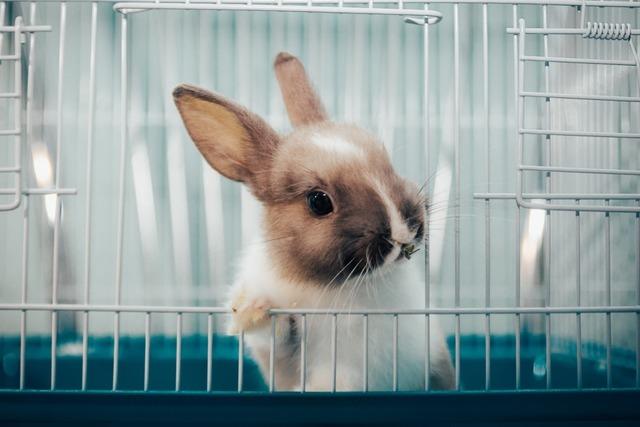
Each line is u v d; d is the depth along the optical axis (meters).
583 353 0.65
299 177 0.49
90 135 0.45
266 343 0.50
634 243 0.61
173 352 0.71
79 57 0.74
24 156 0.68
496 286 0.73
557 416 0.43
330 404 0.43
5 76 0.67
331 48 0.76
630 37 0.45
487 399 0.43
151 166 0.76
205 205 0.77
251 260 0.51
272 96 0.76
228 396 0.43
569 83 0.63
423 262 0.56
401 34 0.75
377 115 0.75
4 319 0.74
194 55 0.76
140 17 0.75
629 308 0.45
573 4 0.46
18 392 0.43
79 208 0.75
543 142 0.71
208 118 0.50
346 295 0.49
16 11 0.67
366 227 0.47
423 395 0.43
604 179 0.62
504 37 0.74
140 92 0.75
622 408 0.43
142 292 0.76
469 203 0.72
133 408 0.43
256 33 0.76
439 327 0.54
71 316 0.74
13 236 0.73
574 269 0.67
